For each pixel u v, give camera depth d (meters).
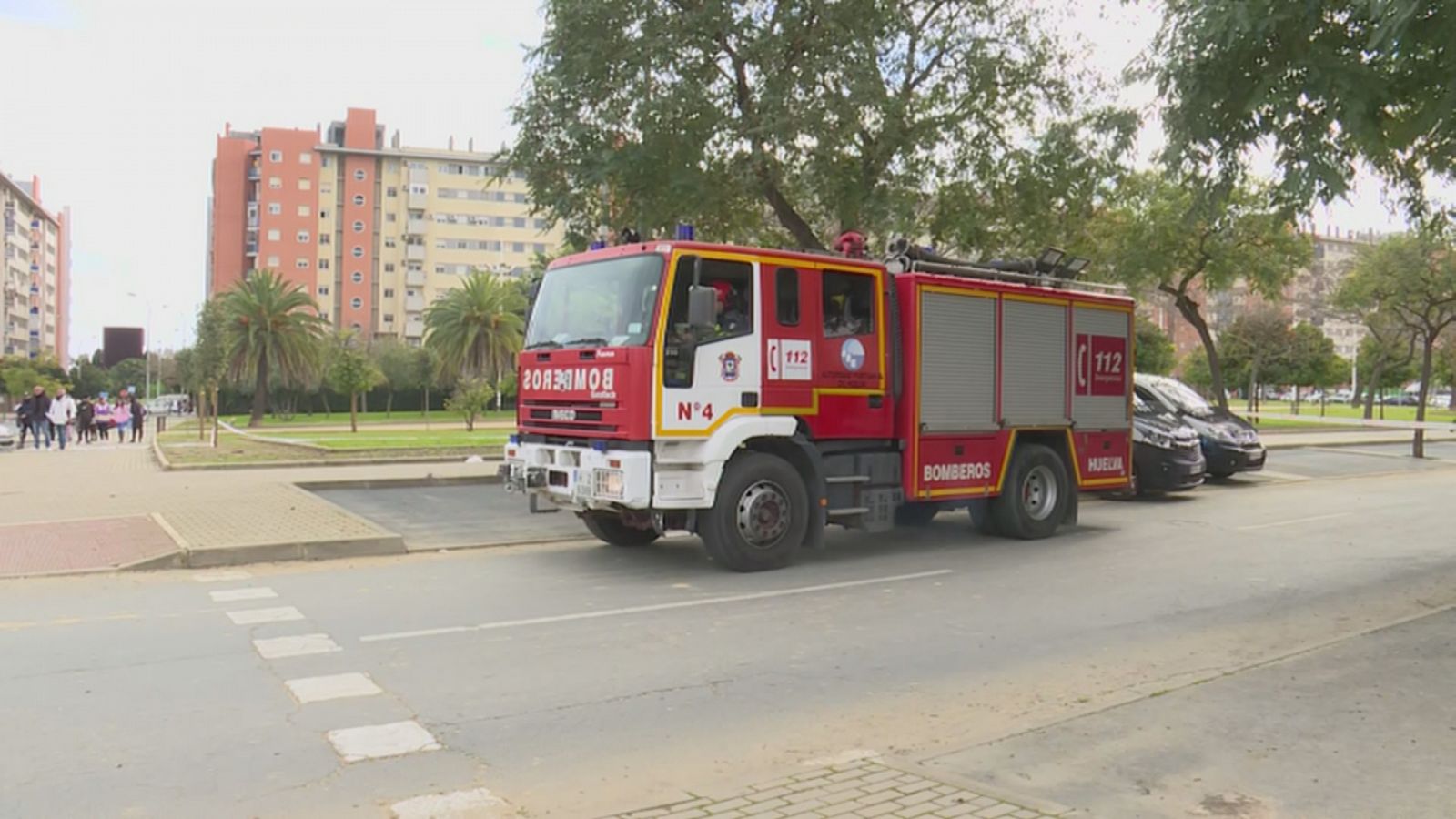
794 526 10.15
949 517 14.50
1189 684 5.88
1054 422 12.55
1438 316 38.88
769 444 10.30
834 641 7.21
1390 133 8.66
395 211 104.31
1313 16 7.98
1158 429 17.03
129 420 36.84
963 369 11.52
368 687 5.90
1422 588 9.34
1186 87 8.63
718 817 4.07
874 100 15.03
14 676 6.03
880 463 10.93
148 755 4.75
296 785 4.43
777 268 10.09
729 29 15.08
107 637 7.02
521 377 10.75
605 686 6.02
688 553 11.10
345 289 102.50
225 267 102.44
